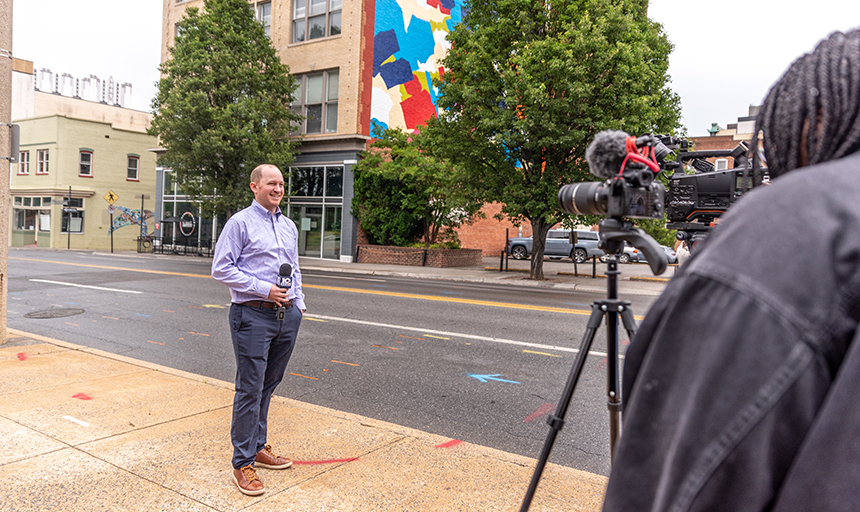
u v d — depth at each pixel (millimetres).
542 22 17125
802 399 707
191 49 24875
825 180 771
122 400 4789
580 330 8758
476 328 8836
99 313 10008
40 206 37438
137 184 40125
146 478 3324
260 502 3072
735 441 732
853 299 703
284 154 25328
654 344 873
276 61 26078
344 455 3738
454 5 30266
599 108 15703
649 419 853
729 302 769
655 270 1908
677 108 19547
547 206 17469
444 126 18531
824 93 881
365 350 7297
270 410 4656
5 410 4477
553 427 2104
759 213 799
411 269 22297
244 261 3350
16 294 12359
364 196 25562
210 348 7430
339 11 26203
